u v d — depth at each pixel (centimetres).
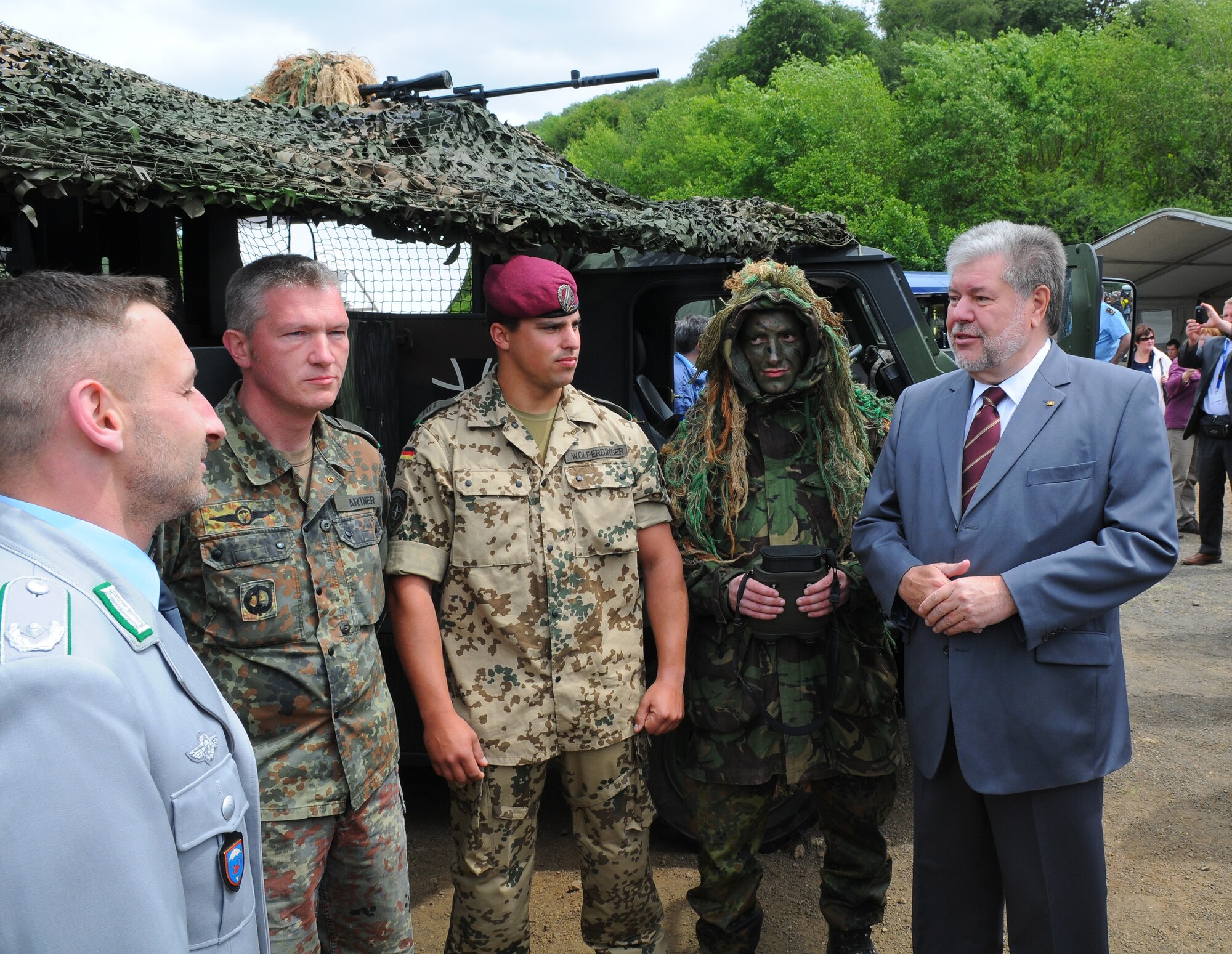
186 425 92
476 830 183
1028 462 171
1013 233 172
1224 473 605
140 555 90
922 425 189
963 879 182
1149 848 279
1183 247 1188
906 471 189
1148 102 2838
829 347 206
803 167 2320
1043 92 2762
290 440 158
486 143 269
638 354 301
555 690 184
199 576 150
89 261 241
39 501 85
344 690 157
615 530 190
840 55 4200
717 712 203
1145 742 353
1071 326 367
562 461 189
